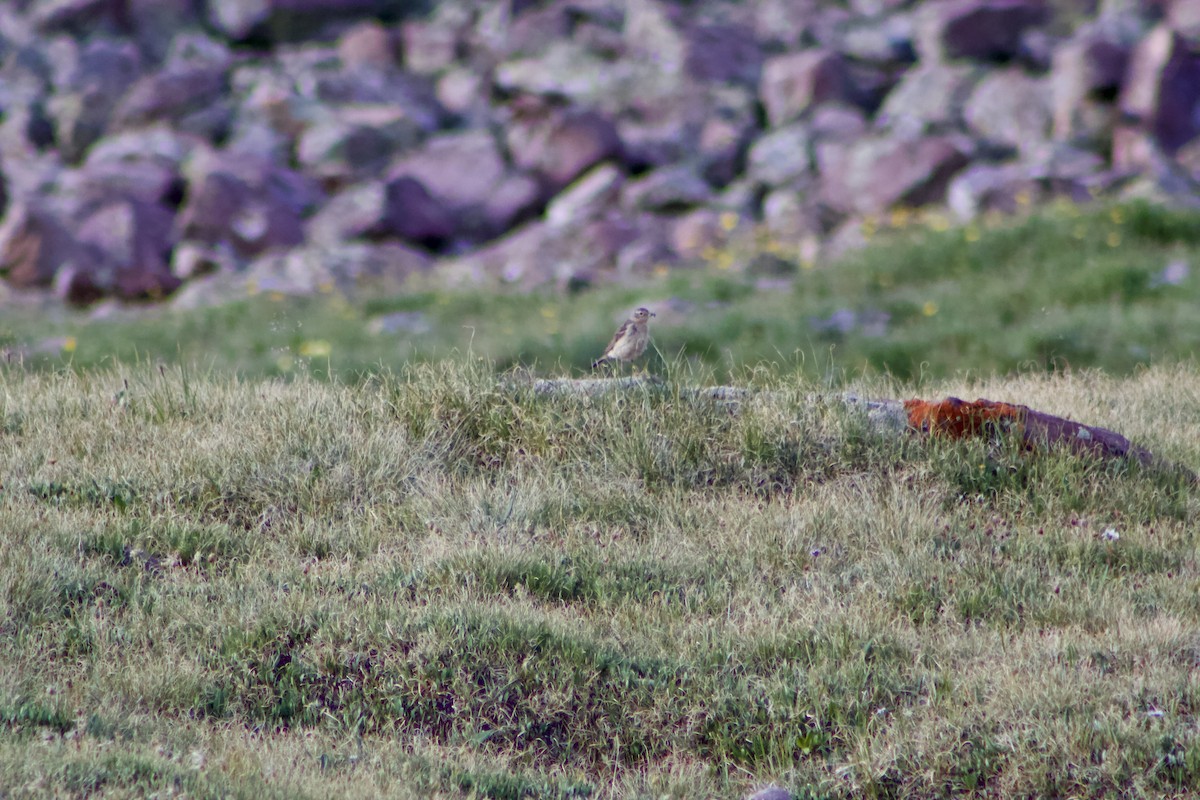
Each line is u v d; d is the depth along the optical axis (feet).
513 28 644.69
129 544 101.40
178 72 564.71
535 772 76.89
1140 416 146.92
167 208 471.62
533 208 491.72
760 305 291.58
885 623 92.94
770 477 122.72
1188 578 100.42
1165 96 483.92
